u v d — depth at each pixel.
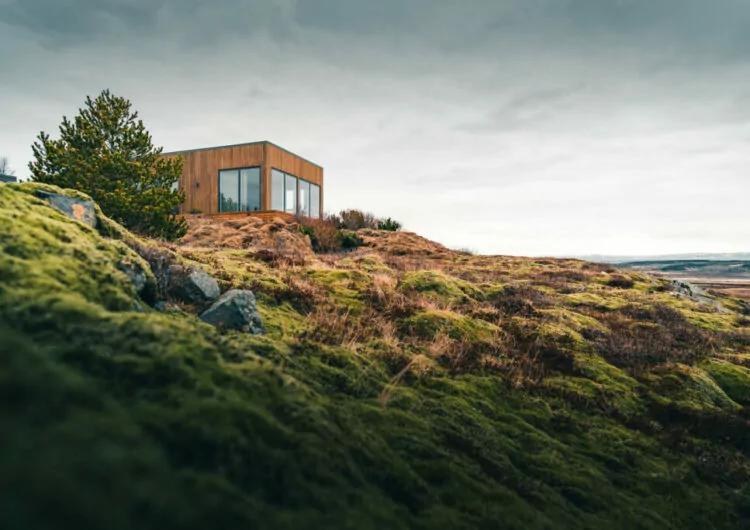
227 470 1.86
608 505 3.40
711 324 9.66
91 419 1.64
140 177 10.48
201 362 2.49
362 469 2.56
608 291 12.26
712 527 3.50
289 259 9.30
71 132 10.26
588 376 5.88
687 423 5.05
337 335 5.04
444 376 4.90
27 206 3.47
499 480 3.21
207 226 16.91
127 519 1.36
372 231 23.45
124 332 2.36
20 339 1.88
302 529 1.82
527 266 16.67
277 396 2.67
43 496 1.24
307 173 25.84
